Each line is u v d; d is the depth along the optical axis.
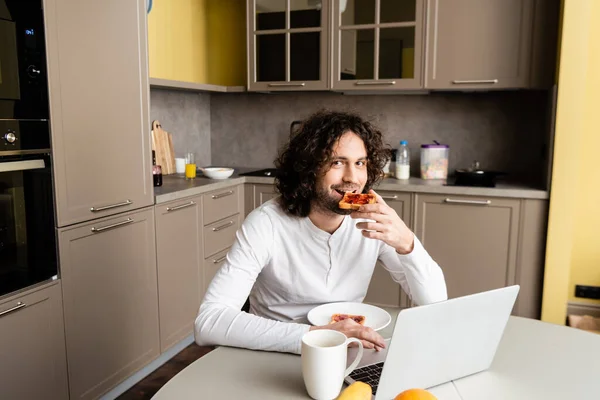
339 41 3.09
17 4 1.65
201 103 3.70
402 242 1.19
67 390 1.93
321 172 1.25
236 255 1.26
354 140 1.25
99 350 2.09
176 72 3.32
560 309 2.70
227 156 3.83
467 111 3.26
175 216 2.54
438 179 3.13
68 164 1.88
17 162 1.68
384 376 0.83
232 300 1.19
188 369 0.96
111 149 2.10
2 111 1.62
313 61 3.17
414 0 2.92
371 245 1.32
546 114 2.99
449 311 0.87
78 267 1.96
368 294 3.08
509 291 0.93
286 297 1.35
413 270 1.22
